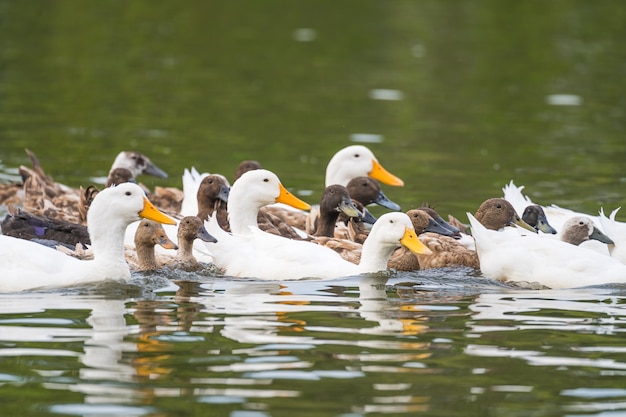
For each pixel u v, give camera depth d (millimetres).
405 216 16188
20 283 14695
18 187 21422
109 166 24781
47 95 33469
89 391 10656
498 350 12164
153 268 16547
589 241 18125
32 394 10562
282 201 18438
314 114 31828
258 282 15789
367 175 22094
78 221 19172
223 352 11914
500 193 22625
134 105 32531
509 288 15672
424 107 33188
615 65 40500
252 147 27203
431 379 11156
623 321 13531
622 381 11164
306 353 11922
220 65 39938
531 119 31406
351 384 10953
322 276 16016
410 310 14000
